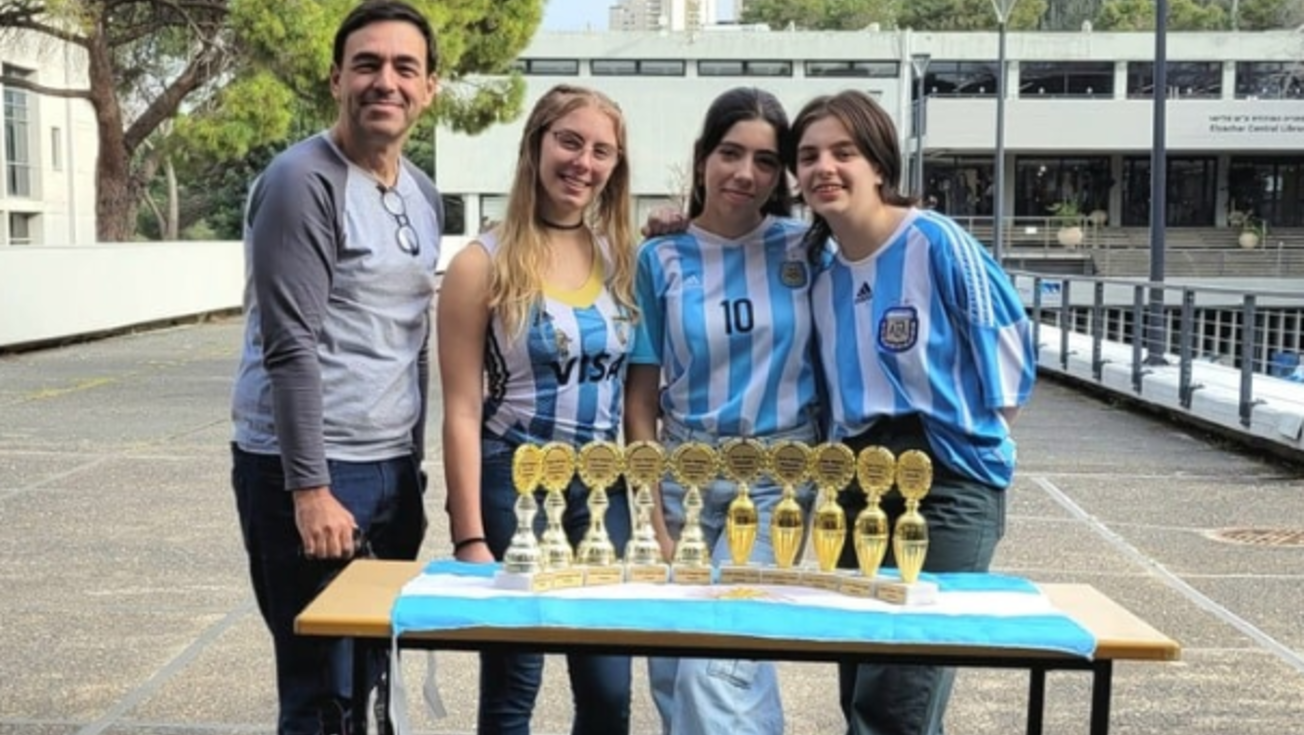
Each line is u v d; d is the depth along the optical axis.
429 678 2.82
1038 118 41.41
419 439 3.21
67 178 35.38
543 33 43.16
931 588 2.57
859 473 2.66
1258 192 43.72
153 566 6.05
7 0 18.84
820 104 2.98
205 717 4.18
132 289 21.12
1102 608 2.58
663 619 2.40
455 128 22.38
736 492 3.10
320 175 2.90
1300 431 9.07
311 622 2.40
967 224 42.50
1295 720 4.29
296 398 2.84
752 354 3.13
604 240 3.16
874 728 2.96
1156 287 11.98
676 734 2.98
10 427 10.34
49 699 4.33
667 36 43.44
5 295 16.83
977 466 2.97
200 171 27.22
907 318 2.95
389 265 3.00
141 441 9.69
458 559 2.99
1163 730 4.19
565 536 2.88
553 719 4.21
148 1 19.55
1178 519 7.44
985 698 4.47
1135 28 60.56
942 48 44.00
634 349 3.20
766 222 3.24
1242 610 5.56
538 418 3.05
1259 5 61.06
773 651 2.38
